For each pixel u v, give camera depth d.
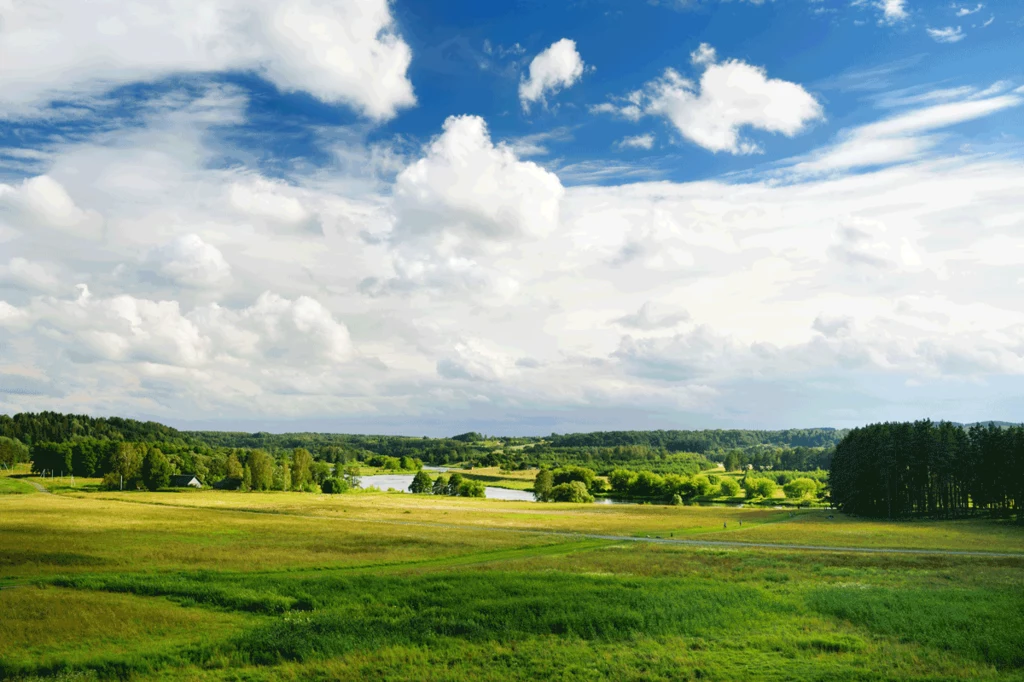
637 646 27.08
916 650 25.77
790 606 34.28
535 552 64.25
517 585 40.69
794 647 26.38
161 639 28.61
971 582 42.75
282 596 37.59
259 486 193.38
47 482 184.62
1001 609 32.41
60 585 41.53
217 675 23.78
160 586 40.28
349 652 26.62
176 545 62.19
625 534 87.06
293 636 28.38
